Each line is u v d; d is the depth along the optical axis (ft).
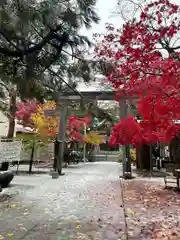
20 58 11.82
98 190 25.23
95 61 12.82
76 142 75.87
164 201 20.02
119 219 14.57
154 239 11.30
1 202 18.95
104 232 12.17
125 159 37.29
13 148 38.83
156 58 12.18
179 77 11.46
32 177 36.50
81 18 11.34
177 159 44.09
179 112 11.71
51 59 12.41
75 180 33.53
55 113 43.09
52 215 15.29
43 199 20.38
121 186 28.19
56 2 10.24
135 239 11.26
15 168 49.11
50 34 11.20
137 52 12.38
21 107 48.55
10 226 12.98
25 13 9.46
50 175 38.70
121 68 12.92
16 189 25.41
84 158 84.48
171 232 12.30
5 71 12.42
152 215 15.61
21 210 16.52
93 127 77.56
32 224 13.37
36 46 11.48
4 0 8.83
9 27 9.95
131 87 12.92
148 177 37.63
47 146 47.65
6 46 11.93
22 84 12.57
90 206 17.94
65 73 13.51
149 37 12.25
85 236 11.55
